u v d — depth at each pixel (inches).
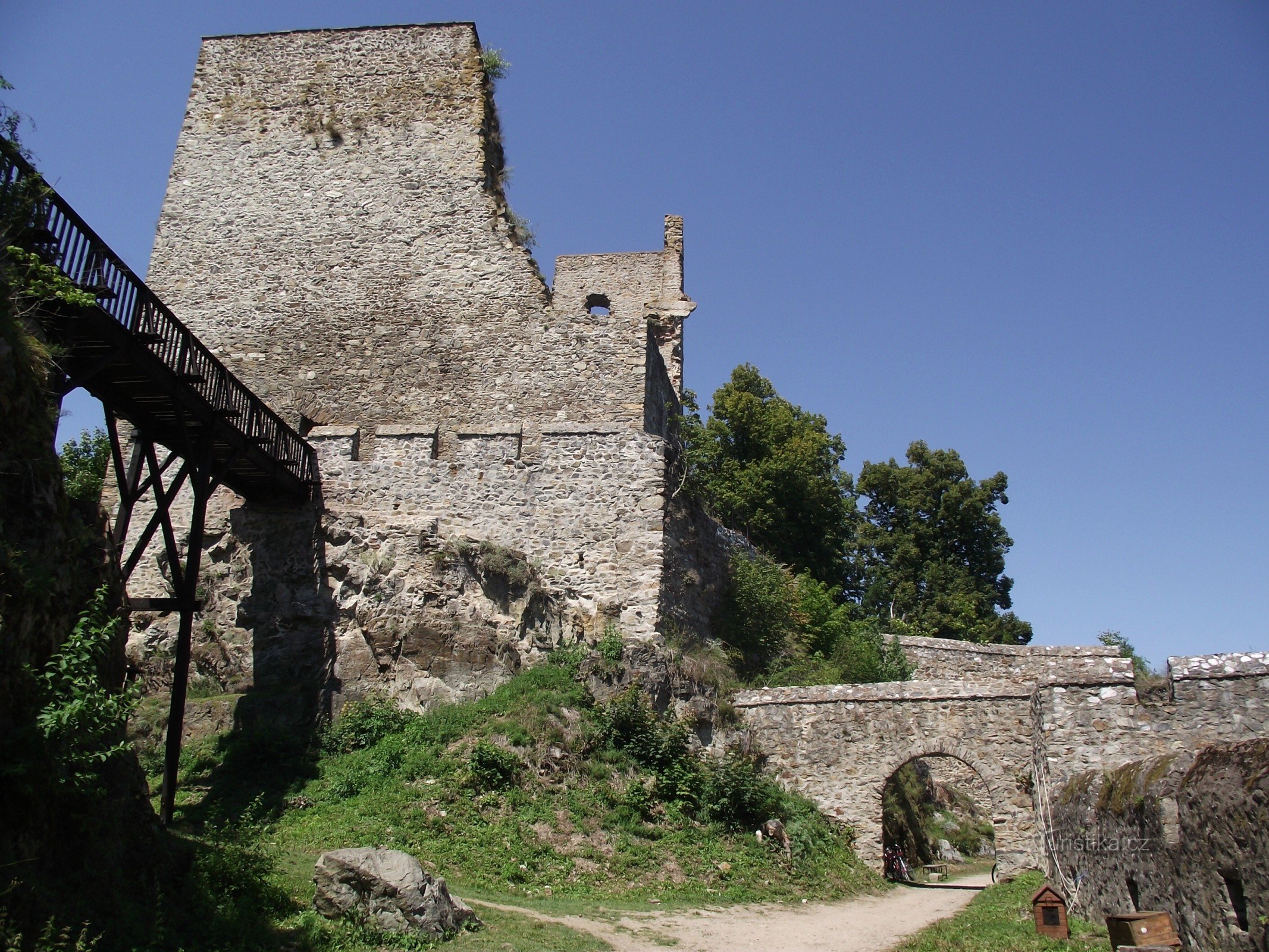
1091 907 510.3
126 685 446.0
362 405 915.4
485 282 937.5
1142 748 584.1
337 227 975.0
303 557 810.2
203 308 963.3
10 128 455.5
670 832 637.9
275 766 683.4
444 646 749.3
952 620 1529.3
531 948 417.7
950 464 1685.5
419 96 1011.3
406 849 563.5
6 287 421.7
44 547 394.0
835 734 745.6
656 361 941.8
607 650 754.2
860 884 664.4
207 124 1026.7
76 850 352.5
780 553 1359.5
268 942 380.2
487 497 843.4
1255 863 320.5
